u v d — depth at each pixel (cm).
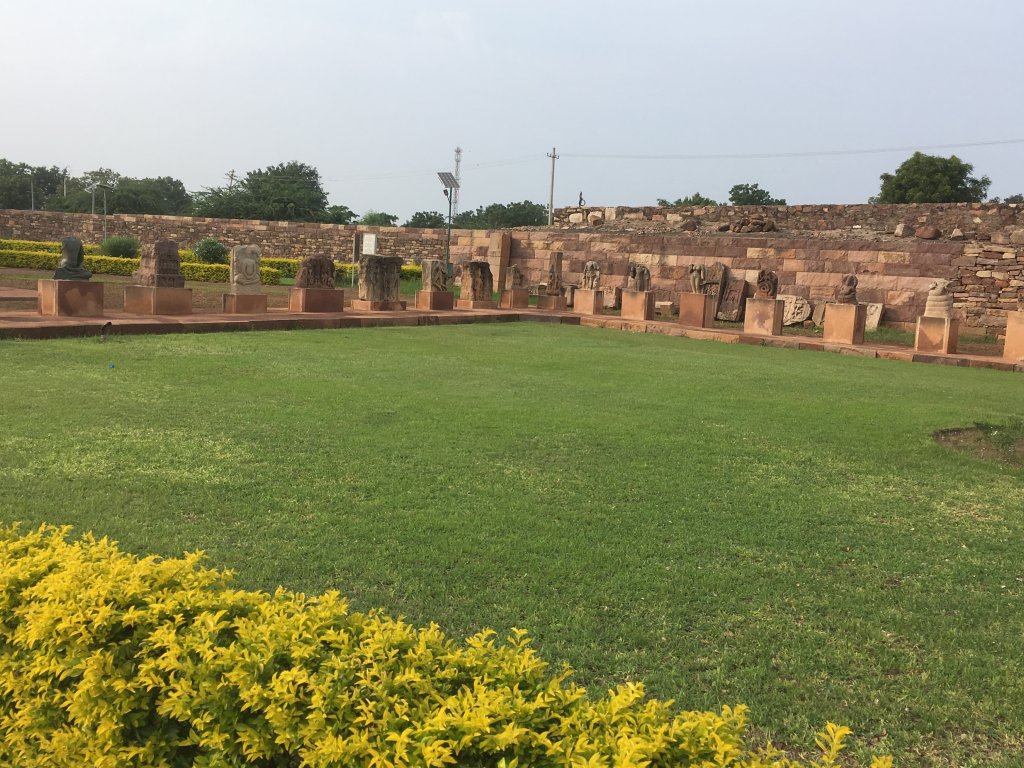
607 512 490
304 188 5153
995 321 1967
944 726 279
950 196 4028
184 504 465
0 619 250
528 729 192
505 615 346
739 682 301
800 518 498
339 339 1341
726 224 2541
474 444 641
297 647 217
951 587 402
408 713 200
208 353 1082
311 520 449
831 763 190
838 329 1742
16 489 471
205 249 2853
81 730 219
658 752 184
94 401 733
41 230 3459
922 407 923
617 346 1480
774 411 852
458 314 1875
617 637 332
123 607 243
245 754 205
